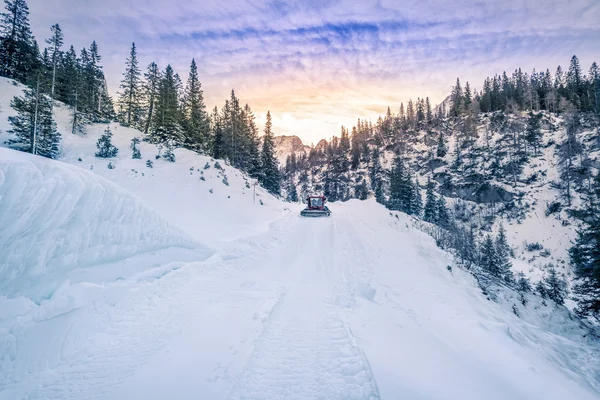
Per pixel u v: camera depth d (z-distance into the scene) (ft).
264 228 62.44
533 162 213.87
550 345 32.35
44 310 13.79
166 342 15.12
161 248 25.94
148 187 75.05
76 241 17.07
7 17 127.34
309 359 13.76
